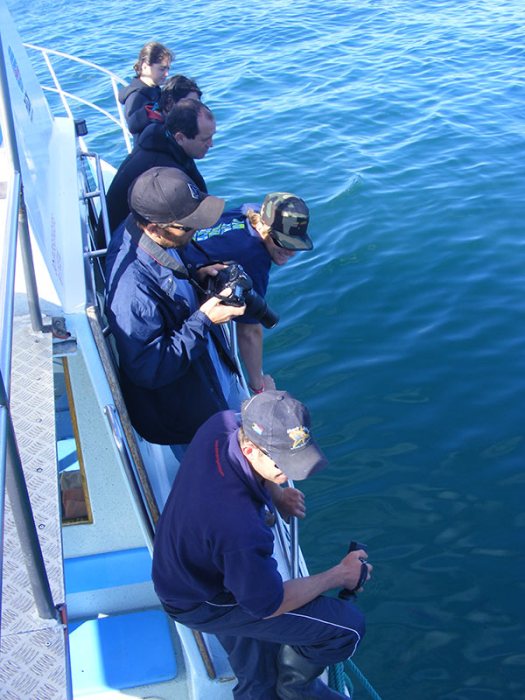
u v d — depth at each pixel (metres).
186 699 3.40
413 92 12.23
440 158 9.98
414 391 6.31
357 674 3.92
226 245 3.62
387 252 8.07
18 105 3.48
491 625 4.66
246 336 3.97
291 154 10.45
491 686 4.37
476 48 14.05
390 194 9.16
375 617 4.75
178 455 3.73
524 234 8.19
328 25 16.16
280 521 3.61
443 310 7.18
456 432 5.91
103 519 3.69
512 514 5.27
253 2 18.52
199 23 17.11
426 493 5.46
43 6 20.42
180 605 2.69
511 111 11.28
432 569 4.98
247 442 2.49
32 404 2.71
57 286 2.87
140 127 5.04
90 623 3.58
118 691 3.34
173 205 2.87
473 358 6.58
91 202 4.76
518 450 5.71
